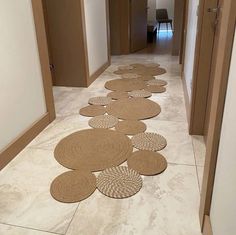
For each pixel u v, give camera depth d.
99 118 2.63
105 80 3.84
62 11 3.23
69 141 2.24
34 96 2.31
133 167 1.88
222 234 1.06
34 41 2.26
